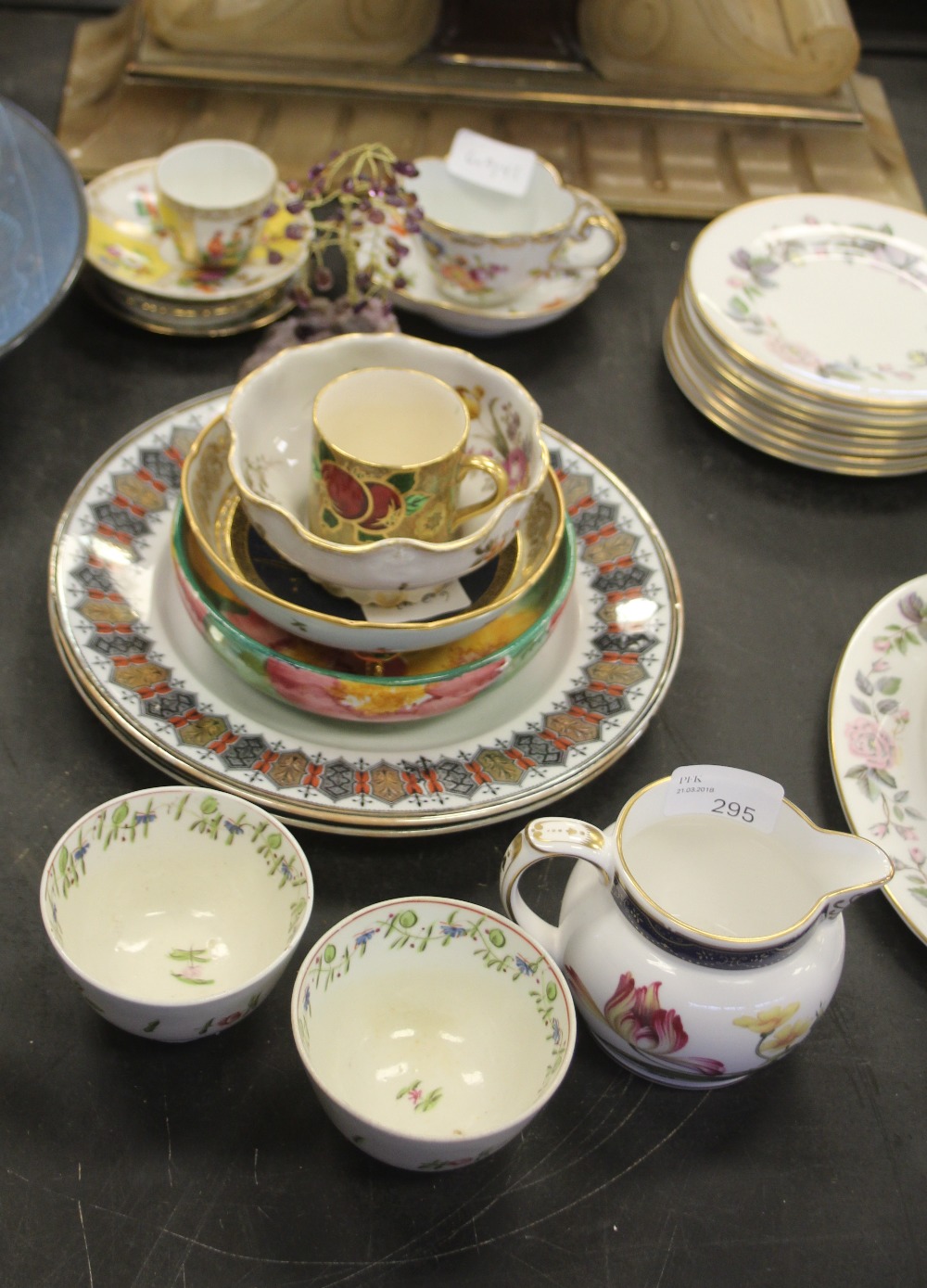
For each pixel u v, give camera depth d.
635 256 1.15
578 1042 0.63
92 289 1.02
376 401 0.72
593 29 1.15
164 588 0.76
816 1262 0.56
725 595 0.88
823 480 0.98
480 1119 0.55
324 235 1.08
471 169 1.03
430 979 0.58
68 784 0.70
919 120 1.39
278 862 0.59
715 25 1.15
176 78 1.14
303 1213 0.55
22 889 0.65
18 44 1.27
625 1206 0.57
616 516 0.82
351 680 0.64
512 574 0.75
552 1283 0.54
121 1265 0.53
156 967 0.60
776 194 1.18
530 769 0.67
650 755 0.76
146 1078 0.59
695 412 1.02
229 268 1.01
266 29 1.13
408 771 0.66
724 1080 0.59
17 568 0.81
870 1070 0.64
